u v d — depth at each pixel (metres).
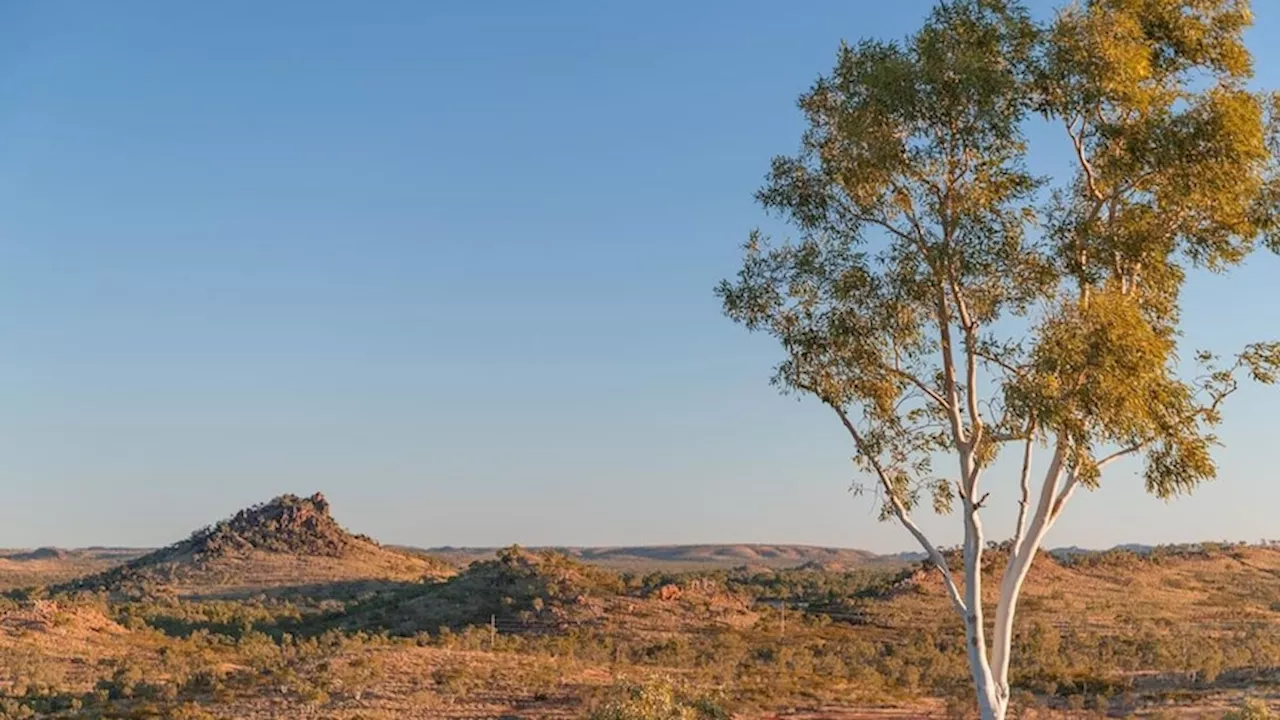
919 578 125.81
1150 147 22.19
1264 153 22.55
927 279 23.98
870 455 25.53
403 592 124.12
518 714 51.22
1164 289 23.75
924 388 25.12
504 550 120.00
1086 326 21.48
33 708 51.53
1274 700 56.69
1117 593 136.12
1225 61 23.02
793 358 25.59
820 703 55.97
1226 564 166.62
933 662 80.94
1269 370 22.56
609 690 53.25
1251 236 23.48
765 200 25.38
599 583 111.31
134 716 49.56
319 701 52.12
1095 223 22.89
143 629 81.50
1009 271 23.42
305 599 163.38
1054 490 23.44
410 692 54.62
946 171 23.61
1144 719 52.75
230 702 52.62
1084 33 22.33
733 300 25.59
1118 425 21.45
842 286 24.64
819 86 24.62
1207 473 21.78
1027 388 21.75
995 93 22.38
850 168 23.72
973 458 23.89
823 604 125.44
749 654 84.31
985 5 23.19
